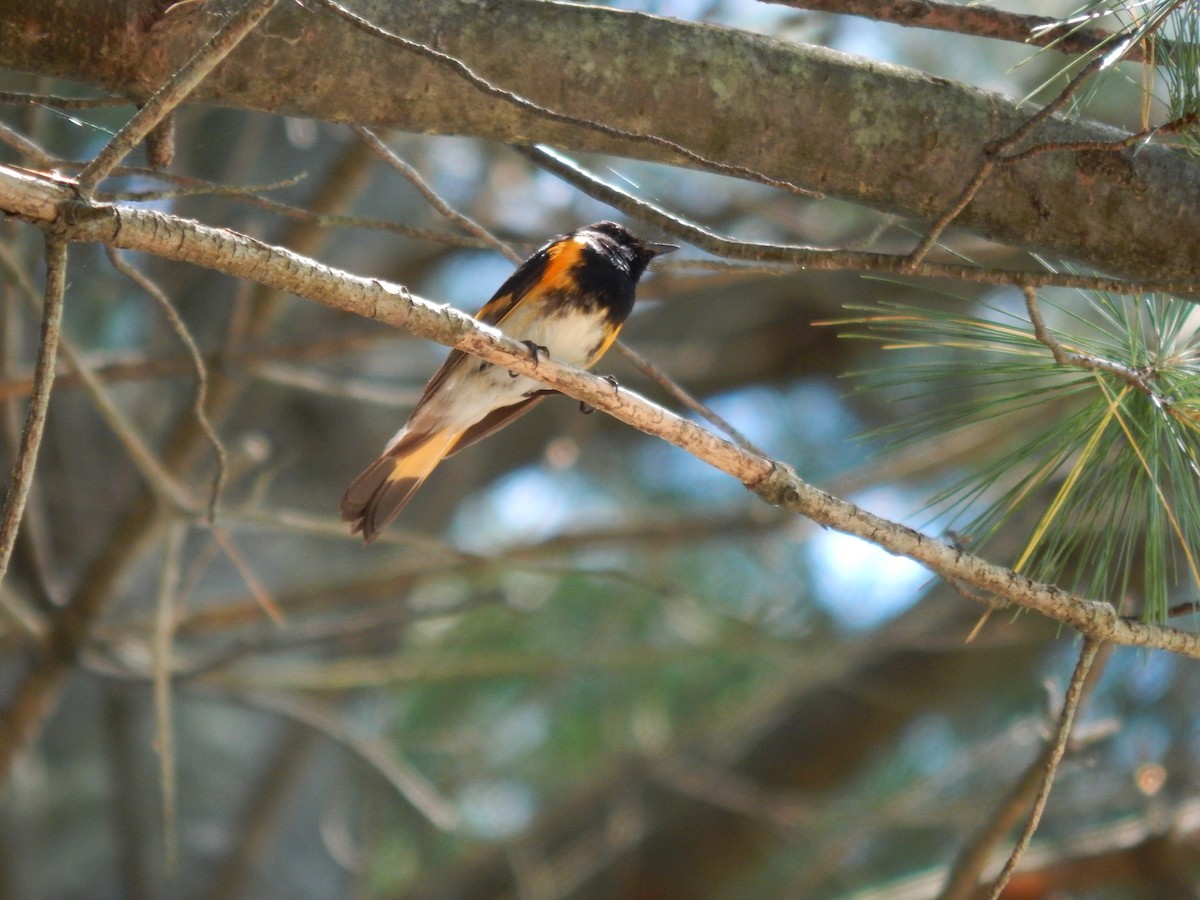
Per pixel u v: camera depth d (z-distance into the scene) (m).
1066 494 5.01
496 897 13.43
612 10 5.33
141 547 10.02
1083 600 4.83
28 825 11.55
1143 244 5.42
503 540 13.71
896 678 14.51
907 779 14.81
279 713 10.20
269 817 11.86
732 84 5.30
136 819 11.64
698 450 4.73
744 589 14.81
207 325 12.41
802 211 13.69
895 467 12.81
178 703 12.28
